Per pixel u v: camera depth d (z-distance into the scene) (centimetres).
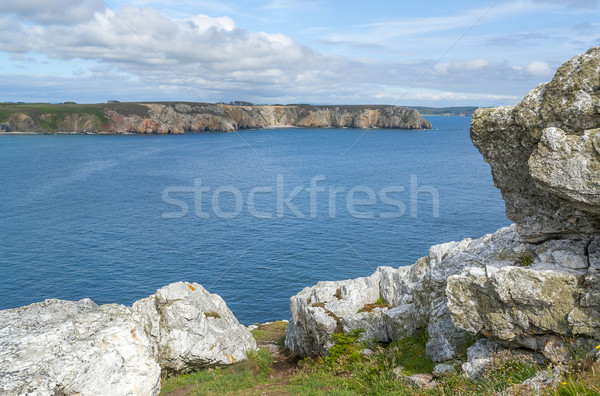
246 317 3872
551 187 797
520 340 964
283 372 2036
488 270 988
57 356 667
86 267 4909
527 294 916
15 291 4284
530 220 998
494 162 999
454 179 10075
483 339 1110
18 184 10688
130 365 716
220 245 5612
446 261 1395
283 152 16875
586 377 688
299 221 6556
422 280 1531
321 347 2044
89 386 654
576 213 923
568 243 960
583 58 793
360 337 1877
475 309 1008
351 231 5938
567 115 792
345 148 18475
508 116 920
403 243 5400
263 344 2777
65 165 14188
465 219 6362
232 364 1891
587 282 868
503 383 871
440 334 1280
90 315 786
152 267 4909
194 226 6562
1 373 619
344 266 4784
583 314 855
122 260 5122
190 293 1991
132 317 810
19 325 738
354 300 2120
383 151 17138
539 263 964
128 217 7256
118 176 11788
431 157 14975
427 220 6344
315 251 5253
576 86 782
